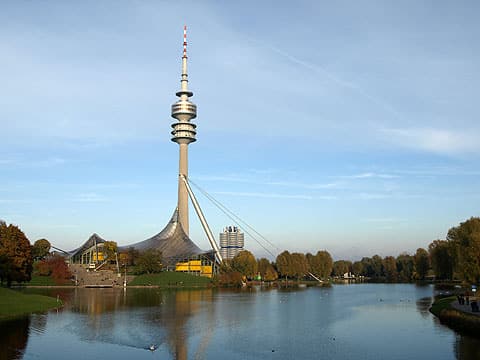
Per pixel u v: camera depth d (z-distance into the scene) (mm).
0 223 112688
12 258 102312
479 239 83562
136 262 188500
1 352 48656
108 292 138625
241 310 90250
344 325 70250
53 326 65250
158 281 180125
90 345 53031
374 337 59594
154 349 51688
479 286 85500
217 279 188750
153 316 78625
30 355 47719
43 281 170000
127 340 56312
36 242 188750
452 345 53719
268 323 72125
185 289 162625
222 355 49312
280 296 129750
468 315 63031
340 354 50000
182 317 77938
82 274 180125
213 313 84500
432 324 70438
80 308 89312
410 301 111562
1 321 68625
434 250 149000
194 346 53594
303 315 82812
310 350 51906
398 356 48719
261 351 51344
